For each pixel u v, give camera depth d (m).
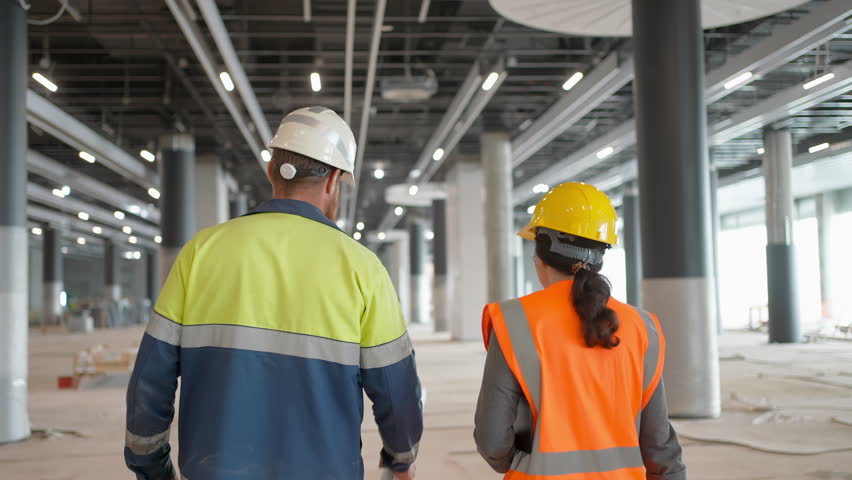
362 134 18.73
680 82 7.98
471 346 22.00
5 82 7.71
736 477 5.41
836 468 5.66
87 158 20.48
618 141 20.72
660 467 1.98
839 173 24.64
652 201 8.02
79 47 14.90
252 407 1.77
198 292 1.85
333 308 1.83
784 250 20.12
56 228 45.69
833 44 14.16
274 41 14.59
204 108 18.59
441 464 6.02
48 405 10.30
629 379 1.89
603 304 1.84
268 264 1.85
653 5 8.10
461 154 25.34
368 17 12.91
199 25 13.16
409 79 15.32
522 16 8.51
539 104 19.36
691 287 7.89
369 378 1.88
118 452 6.82
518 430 1.96
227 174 27.56
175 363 1.87
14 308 7.61
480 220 25.23
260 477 1.74
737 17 8.62
